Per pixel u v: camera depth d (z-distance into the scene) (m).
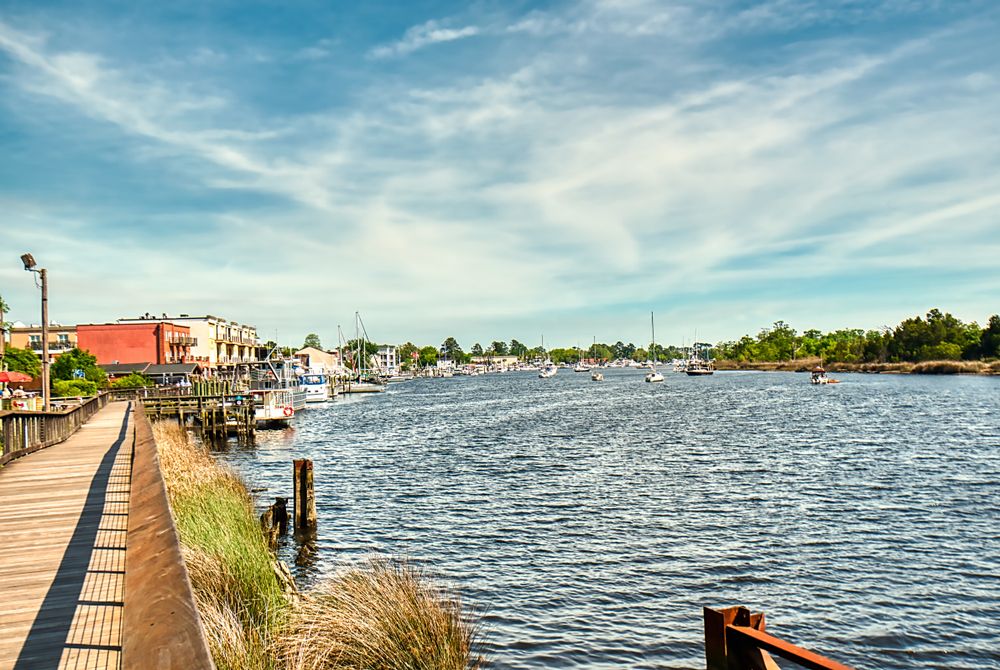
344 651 7.21
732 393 86.44
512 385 139.12
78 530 9.31
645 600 13.12
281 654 6.88
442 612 8.30
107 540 8.76
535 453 33.75
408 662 7.34
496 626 11.93
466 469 29.25
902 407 57.12
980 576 14.16
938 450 31.59
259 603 8.38
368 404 84.06
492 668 10.39
